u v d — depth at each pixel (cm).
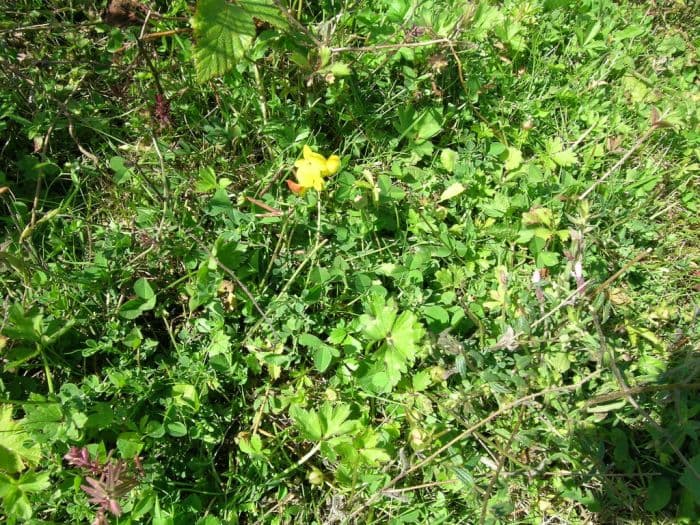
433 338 33
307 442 35
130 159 40
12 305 33
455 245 40
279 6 35
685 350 37
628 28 53
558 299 34
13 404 33
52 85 40
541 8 51
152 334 37
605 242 42
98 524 26
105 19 44
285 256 38
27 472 29
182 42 43
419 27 43
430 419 34
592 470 32
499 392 32
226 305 37
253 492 33
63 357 35
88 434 31
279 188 40
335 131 45
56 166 40
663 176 46
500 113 47
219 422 34
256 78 41
